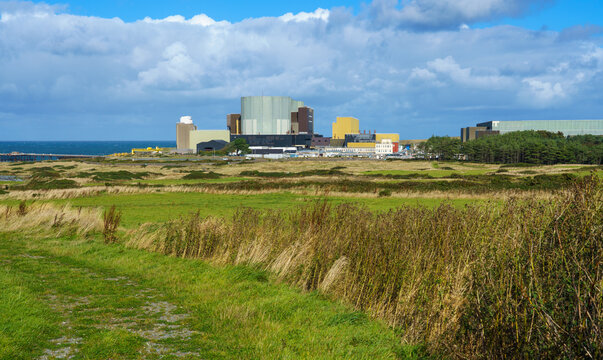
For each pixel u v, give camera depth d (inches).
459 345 277.7
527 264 262.5
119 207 1391.5
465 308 284.5
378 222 465.1
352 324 340.2
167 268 520.7
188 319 342.6
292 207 1317.7
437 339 290.8
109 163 5639.8
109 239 695.7
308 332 318.3
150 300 392.2
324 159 7445.9
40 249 627.8
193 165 5295.3
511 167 4763.8
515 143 6555.1
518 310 250.4
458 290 304.0
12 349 271.4
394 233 426.3
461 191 1657.2
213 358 273.1
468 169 4594.0
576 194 269.4
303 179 2815.0
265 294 412.8
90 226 799.1
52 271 491.5
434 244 384.5
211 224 615.2
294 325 333.1
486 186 1804.9
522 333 241.8
